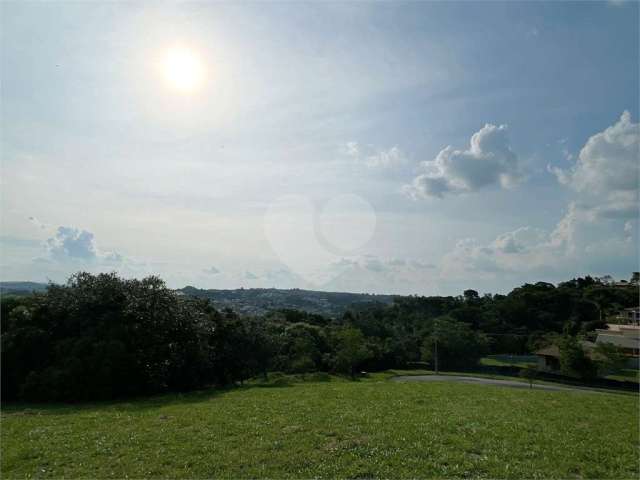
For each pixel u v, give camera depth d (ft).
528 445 44.27
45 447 45.44
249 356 157.28
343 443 44.32
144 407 75.25
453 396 82.84
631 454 41.83
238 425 53.67
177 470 37.81
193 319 129.90
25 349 101.86
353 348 239.71
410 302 483.51
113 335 105.70
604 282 507.71
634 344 272.72
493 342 359.25
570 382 231.71
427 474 35.78
